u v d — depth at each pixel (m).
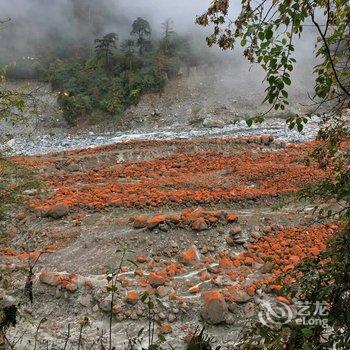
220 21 3.90
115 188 15.14
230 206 13.07
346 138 4.39
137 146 26.00
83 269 9.52
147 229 10.82
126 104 57.00
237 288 8.21
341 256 3.63
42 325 7.73
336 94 4.23
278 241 10.36
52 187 15.78
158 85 58.75
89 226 11.80
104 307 8.02
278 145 25.20
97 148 26.25
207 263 9.66
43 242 11.16
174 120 54.41
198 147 25.28
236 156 21.81
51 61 70.12
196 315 7.92
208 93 58.38
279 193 13.55
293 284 4.14
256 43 3.38
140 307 7.98
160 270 9.32
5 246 11.30
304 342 3.45
